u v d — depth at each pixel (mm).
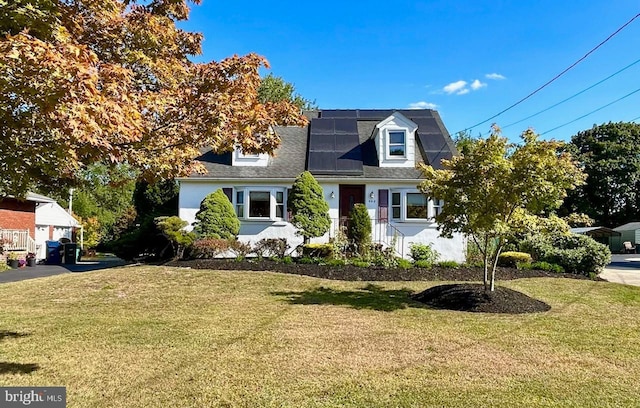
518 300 8195
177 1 5254
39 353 5109
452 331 6305
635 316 7543
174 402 3715
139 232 16219
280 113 5121
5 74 2781
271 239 13594
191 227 15422
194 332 6113
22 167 3959
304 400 3762
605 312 7852
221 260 12852
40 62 2719
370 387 4070
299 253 14148
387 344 5551
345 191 16062
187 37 5395
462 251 15453
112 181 5711
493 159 7707
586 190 40656
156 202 20234
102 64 3643
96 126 2955
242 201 15656
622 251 37219
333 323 6719
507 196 7785
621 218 41156
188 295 9117
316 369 4562
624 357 5137
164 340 5684
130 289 9734
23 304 8328
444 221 8719
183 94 4461
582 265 12367
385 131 16266
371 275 11523
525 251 13875
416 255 13578
